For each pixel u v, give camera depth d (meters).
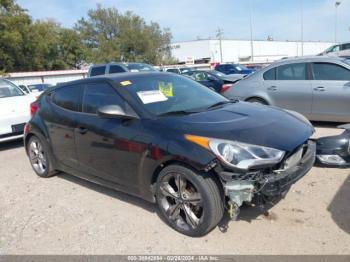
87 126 4.11
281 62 7.19
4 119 6.68
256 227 3.30
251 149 2.93
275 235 3.15
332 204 3.63
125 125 3.66
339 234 3.09
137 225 3.54
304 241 3.03
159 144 3.26
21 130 6.93
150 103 3.76
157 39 65.00
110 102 3.97
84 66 55.69
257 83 7.40
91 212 3.91
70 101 4.55
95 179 4.27
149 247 3.15
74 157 4.47
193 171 3.06
